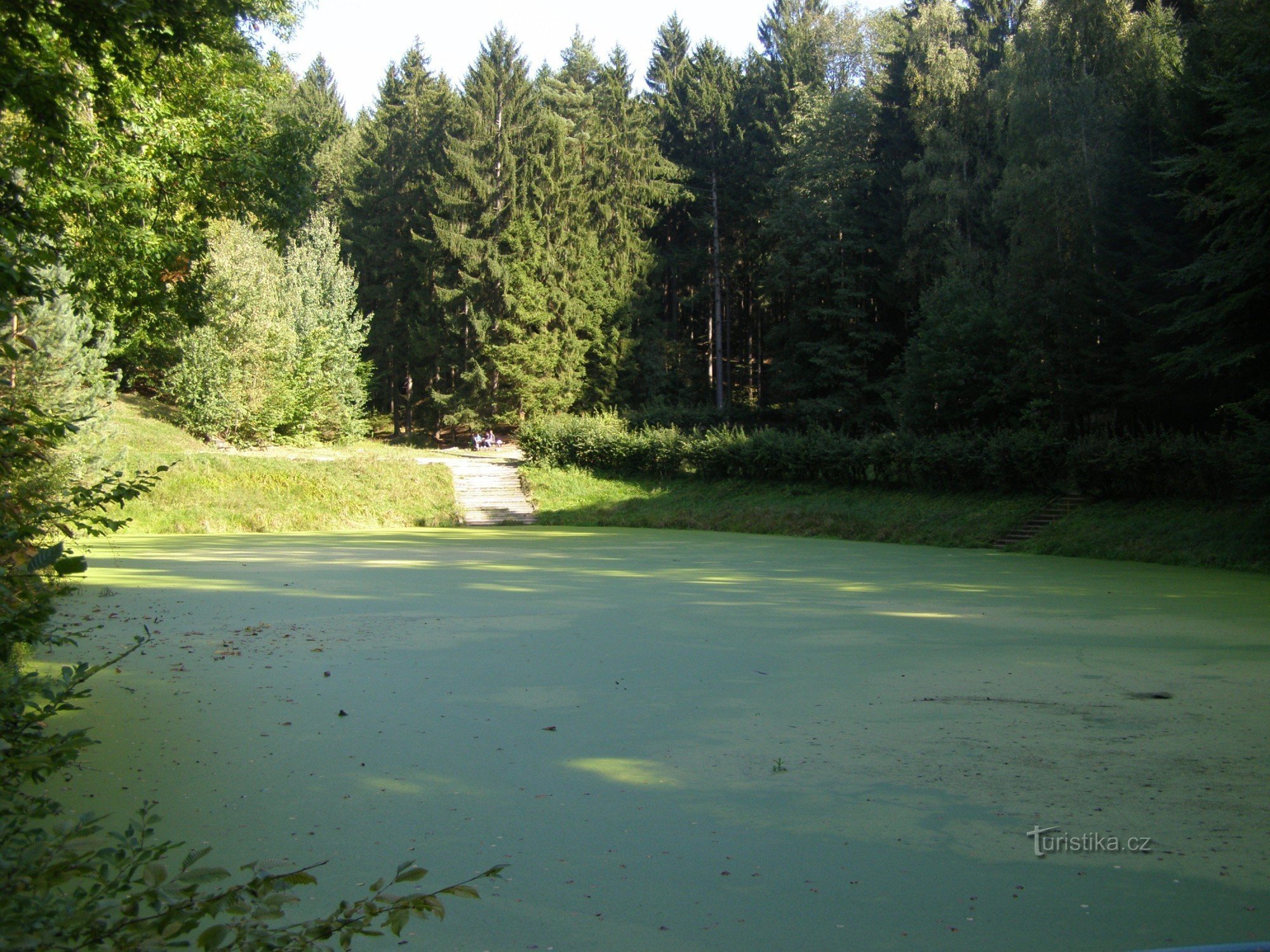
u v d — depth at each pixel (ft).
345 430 152.46
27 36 18.79
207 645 38.63
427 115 186.39
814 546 89.20
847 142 156.25
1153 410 99.76
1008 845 18.69
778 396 171.83
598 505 120.57
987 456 99.04
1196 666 35.53
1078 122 102.27
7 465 12.89
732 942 14.87
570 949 14.60
